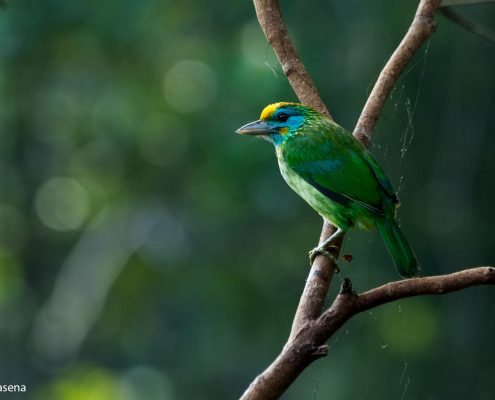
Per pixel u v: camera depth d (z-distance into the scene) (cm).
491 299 1497
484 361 1471
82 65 1755
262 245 1653
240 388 1653
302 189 703
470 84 1534
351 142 686
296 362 421
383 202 668
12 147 1838
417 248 1514
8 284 1883
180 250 1723
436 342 1480
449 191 1523
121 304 1781
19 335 1869
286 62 654
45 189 1883
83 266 1884
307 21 1555
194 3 1672
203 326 1694
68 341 1838
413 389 1439
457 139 1521
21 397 1811
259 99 1538
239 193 1588
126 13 1623
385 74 646
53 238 1928
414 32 633
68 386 1717
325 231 690
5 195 1877
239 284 1669
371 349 1443
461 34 1506
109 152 1831
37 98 1773
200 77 1736
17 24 1622
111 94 1775
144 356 1731
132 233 1823
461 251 1509
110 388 1711
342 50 1534
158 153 1791
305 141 696
